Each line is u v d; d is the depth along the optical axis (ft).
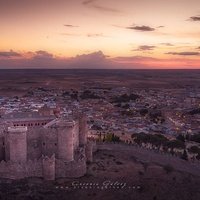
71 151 529.45
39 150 539.29
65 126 526.16
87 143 606.14
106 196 486.79
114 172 555.28
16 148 505.66
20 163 498.69
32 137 534.37
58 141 529.86
